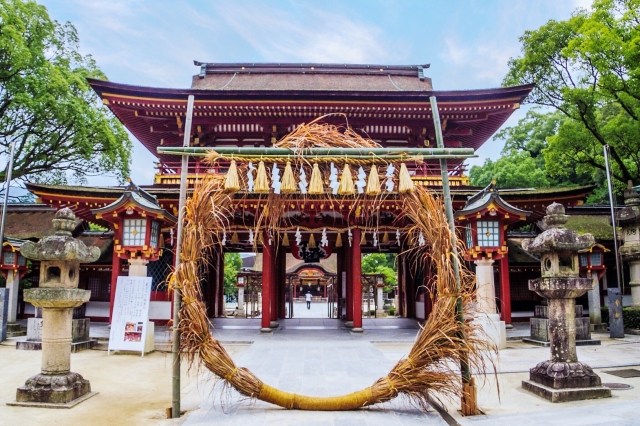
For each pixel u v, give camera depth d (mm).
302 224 17891
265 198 8617
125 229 14219
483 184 39469
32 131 27203
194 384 9094
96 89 18703
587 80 25781
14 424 6520
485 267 14648
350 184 7020
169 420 6602
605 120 30781
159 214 14141
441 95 18891
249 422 6195
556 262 8180
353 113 19641
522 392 8055
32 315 21406
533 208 19000
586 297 22688
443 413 6672
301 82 25969
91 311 21328
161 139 23109
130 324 12469
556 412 6680
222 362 6617
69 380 7711
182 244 6867
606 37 21984
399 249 24734
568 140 26000
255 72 27062
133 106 19484
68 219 8242
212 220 7020
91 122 27688
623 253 19125
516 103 19281
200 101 18969
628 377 9312
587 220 25109
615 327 16328
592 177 33562
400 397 7441
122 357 12133
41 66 26078
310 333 17453
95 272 21703
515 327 19375
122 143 31250
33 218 23766
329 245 21250
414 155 7082
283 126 20672
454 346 6383
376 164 7277
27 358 11641
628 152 26828
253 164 7230
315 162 7117
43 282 7848
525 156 40062
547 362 8078
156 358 12055
